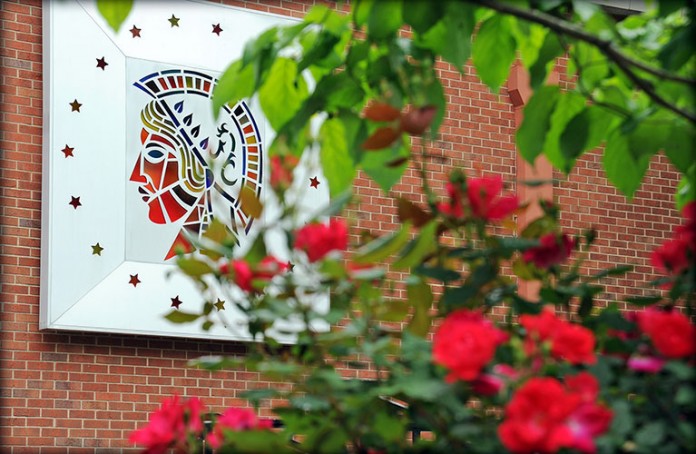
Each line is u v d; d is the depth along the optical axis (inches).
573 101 131.4
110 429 382.0
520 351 96.3
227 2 411.2
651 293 476.4
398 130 106.8
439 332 98.0
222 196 390.9
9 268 375.2
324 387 104.6
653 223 486.0
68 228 376.8
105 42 388.8
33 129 384.5
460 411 98.2
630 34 130.6
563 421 89.3
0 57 382.0
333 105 129.1
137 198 385.7
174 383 392.5
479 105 455.8
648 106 137.1
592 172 474.9
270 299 106.7
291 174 110.3
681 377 95.1
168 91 395.2
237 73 128.7
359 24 120.9
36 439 371.9
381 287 114.4
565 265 137.6
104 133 384.8
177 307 385.4
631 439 99.9
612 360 103.3
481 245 121.3
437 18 111.7
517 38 134.2
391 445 109.1
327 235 105.6
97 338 384.5
